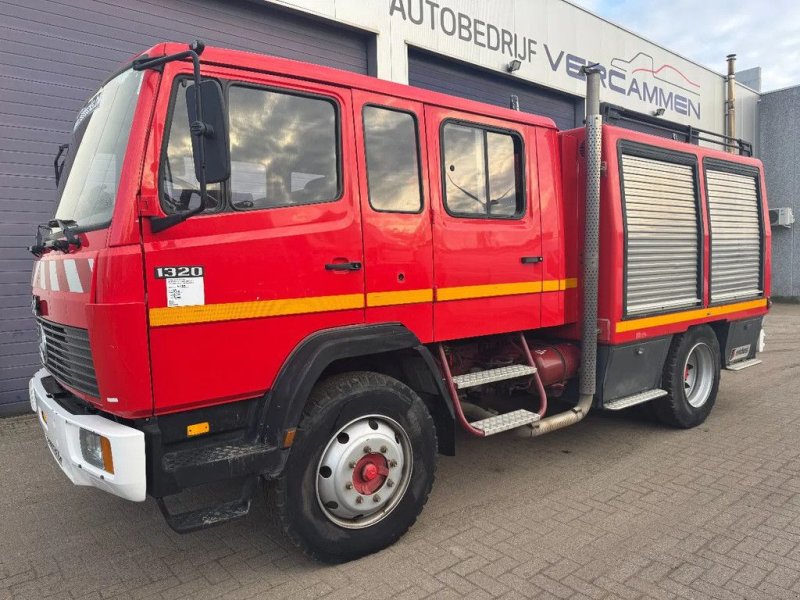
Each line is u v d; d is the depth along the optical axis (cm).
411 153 371
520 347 460
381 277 351
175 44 287
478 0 1060
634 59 1452
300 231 316
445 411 375
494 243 414
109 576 326
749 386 753
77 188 341
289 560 337
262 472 296
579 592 297
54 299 326
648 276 506
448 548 345
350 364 361
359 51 911
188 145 286
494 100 1151
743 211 630
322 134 331
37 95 637
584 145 472
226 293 292
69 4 648
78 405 322
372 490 337
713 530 361
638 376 515
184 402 282
